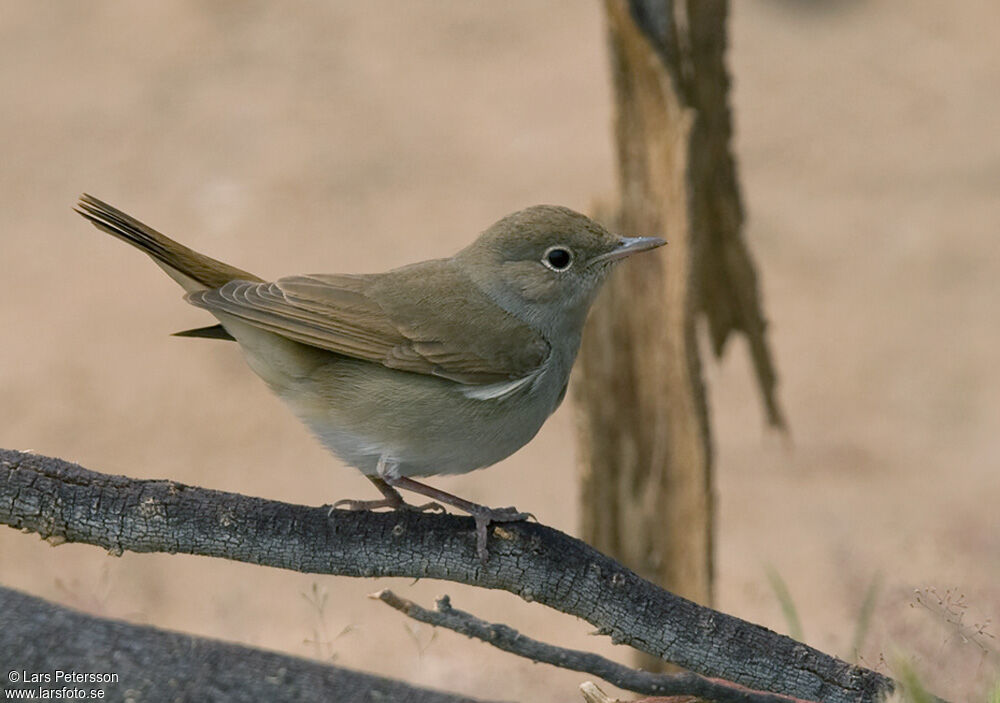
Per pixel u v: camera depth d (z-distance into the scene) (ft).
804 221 70.23
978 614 27.84
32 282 64.80
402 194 71.51
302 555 21.54
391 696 18.44
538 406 26.43
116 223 25.26
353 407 25.25
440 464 25.79
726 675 21.94
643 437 34.68
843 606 40.24
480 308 26.09
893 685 21.79
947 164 74.43
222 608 42.75
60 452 52.95
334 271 64.44
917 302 64.44
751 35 87.66
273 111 78.89
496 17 89.56
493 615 44.01
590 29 88.17
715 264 36.32
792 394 59.41
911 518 48.80
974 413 57.47
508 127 77.71
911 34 87.40
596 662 20.59
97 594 37.50
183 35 86.22
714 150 35.04
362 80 82.43
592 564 21.84
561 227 26.68
